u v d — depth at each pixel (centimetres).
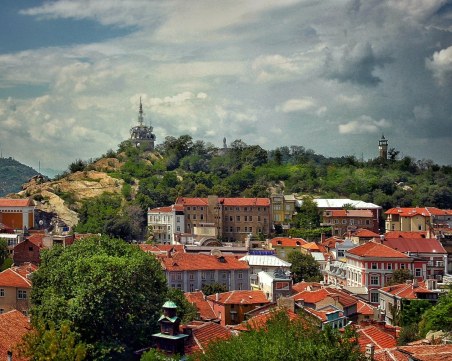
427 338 10506
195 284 19650
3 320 10212
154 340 11188
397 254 19800
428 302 15062
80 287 11419
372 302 18100
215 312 15738
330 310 13725
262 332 8269
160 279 13338
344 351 7512
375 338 10431
